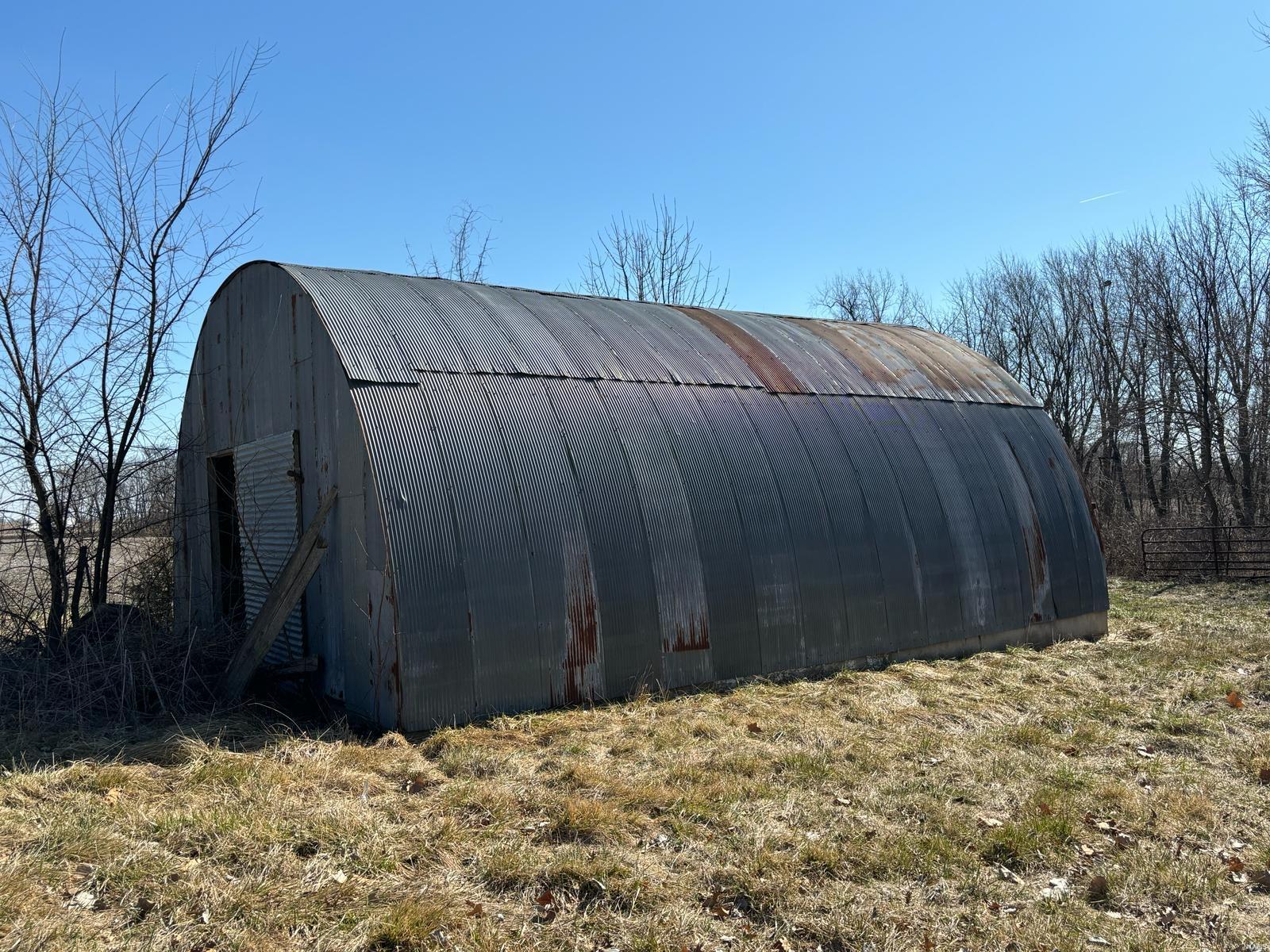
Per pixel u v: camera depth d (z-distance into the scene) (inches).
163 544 488.4
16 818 223.0
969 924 193.2
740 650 389.4
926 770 288.0
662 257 1293.1
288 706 371.2
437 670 319.9
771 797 259.6
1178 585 769.6
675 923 188.9
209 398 497.7
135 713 327.0
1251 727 343.3
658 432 404.2
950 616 465.4
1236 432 1224.8
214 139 434.9
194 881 193.9
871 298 1657.2
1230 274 1185.4
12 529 402.0
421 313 398.9
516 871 205.8
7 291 398.3
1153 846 232.8
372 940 177.3
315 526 354.9
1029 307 1526.8
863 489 454.0
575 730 317.4
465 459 348.5
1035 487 534.9
